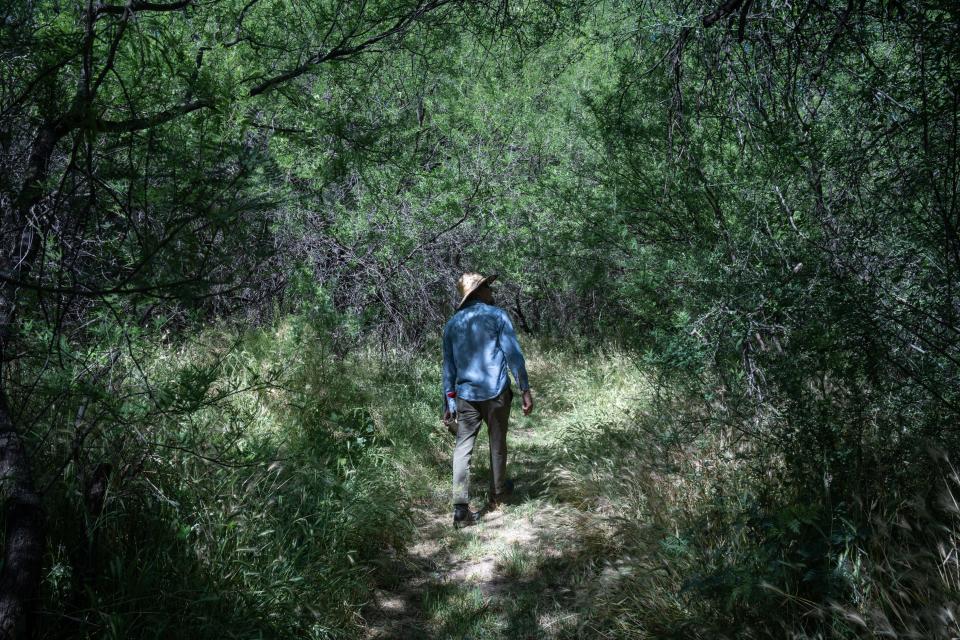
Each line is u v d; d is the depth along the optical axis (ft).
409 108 21.58
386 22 12.94
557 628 10.89
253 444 12.49
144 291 5.57
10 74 6.61
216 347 17.93
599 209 17.71
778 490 10.65
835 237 10.03
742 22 10.42
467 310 16.61
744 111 12.50
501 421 16.22
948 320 8.73
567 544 13.78
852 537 8.17
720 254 11.91
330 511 12.51
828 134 11.12
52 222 6.78
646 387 20.26
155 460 10.22
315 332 19.84
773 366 10.55
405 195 22.39
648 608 10.41
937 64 8.94
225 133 6.72
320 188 14.05
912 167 9.16
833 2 10.08
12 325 7.46
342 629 10.53
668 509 12.44
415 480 17.29
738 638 8.70
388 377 23.85
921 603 7.43
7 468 6.71
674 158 14.46
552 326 36.60
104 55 6.64
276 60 12.57
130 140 6.16
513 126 25.11
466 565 13.52
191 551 9.61
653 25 11.93
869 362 9.35
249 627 9.12
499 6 12.59
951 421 9.06
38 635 7.29
